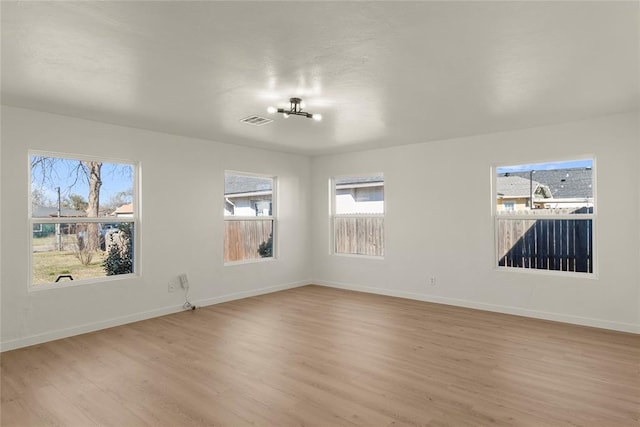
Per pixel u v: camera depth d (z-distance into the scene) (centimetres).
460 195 548
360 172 657
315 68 293
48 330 409
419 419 247
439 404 266
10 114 387
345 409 260
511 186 516
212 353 367
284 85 330
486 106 393
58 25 224
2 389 294
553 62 282
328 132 512
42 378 313
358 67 291
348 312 517
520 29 232
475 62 282
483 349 373
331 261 698
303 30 233
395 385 296
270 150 649
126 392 288
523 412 255
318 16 216
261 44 252
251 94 353
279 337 413
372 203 660
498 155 514
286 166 679
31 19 217
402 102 379
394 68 293
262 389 291
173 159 521
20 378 313
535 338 405
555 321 469
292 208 690
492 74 305
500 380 304
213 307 547
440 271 567
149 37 241
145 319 487
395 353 363
